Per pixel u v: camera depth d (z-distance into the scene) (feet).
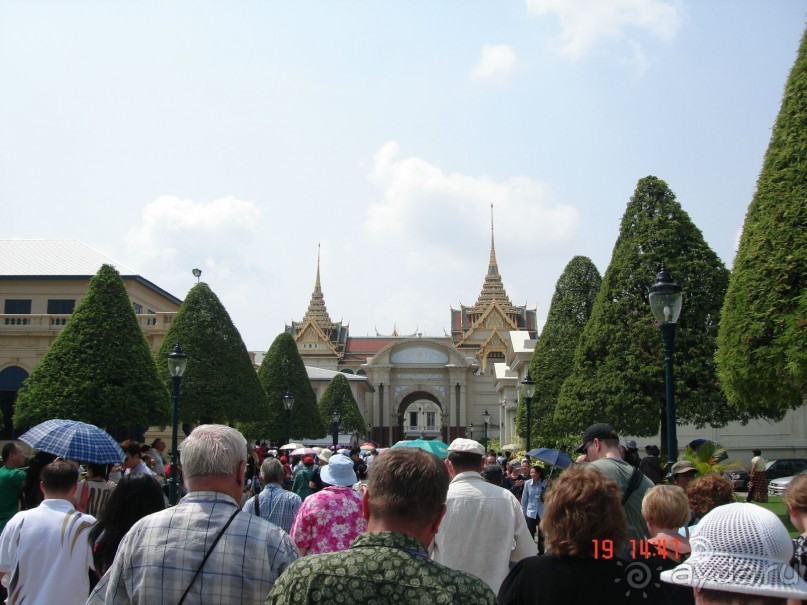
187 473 17.11
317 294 583.17
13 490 37.40
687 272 102.32
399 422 457.68
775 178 65.05
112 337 116.88
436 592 12.36
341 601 12.31
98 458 34.76
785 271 62.54
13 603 23.44
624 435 105.81
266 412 157.99
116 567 16.33
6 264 199.00
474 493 25.44
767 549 12.18
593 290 160.56
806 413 128.47
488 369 474.90
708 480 26.21
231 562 15.93
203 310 149.59
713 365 99.60
